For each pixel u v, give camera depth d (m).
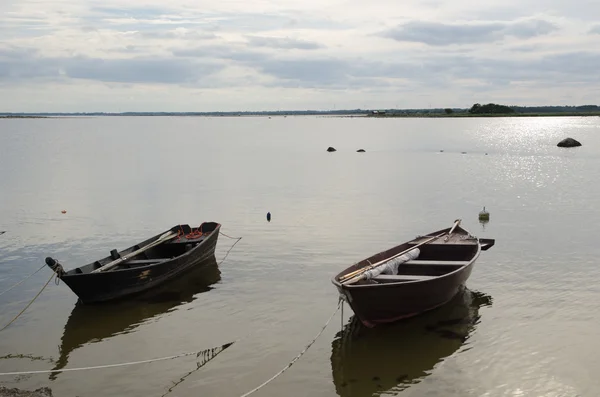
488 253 24.25
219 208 36.41
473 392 13.17
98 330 17.23
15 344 16.38
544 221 30.66
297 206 36.62
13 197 41.69
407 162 64.56
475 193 40.91
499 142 97.38
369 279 16.59
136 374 14.42
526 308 17.97
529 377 13.70
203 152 83.56
